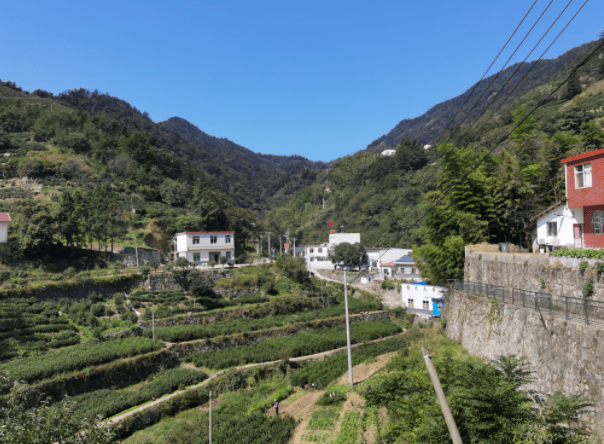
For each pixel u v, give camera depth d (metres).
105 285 45.09
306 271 61.75
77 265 50.09
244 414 26.84
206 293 49.22
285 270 60.19
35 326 35.94
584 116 71.94
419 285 53.31
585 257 17.78
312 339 42.75
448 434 11.37
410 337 40.72
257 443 22.19
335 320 49.81
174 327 40.91
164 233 72.56
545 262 20.77
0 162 80.38
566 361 15.01
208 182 113.56
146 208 77.56
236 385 33.84
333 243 82.25
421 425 12.80
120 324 39.28
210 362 36.34
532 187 33.91
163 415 28.97
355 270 74.12
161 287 48.94
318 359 38.81
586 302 14.77
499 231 35.25
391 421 17.50
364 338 43.66
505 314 20.80
